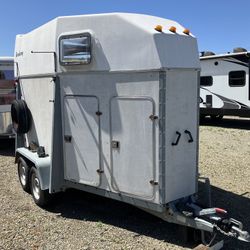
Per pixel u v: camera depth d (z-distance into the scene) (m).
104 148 5.09
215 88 15.42
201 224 4.38
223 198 6.29
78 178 5.46
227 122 16.84
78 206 5.96
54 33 5.54
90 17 5.04
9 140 11.64
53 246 4.67
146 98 4.61
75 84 5.32
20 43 6.95
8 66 10.41
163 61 4.47
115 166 5.01
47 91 5.92
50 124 5.88
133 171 4.84
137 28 4.62
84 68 5.16
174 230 5.06
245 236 4.05
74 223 5.34
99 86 5.04
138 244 4.70
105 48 4.92
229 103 15.01
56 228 5.18
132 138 4.80
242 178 7.52
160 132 4.56
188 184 4.95
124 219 5.45
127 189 4.93
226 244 4.62
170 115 4.62
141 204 4.85
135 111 4.73
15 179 7.56
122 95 4.82
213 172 7.98
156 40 4.48
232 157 9.50
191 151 4.94
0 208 5.94
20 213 5.73
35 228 5.19
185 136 4.82
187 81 4.80
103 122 5.06
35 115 6.46
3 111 10.39
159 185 4.64
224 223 4.20
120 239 4.83
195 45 4.90
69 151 5.54
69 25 5.29
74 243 4.74
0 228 5.19
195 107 4.95
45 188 5.66
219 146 11.00
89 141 5.25
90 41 5.02
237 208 5.83
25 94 6.83
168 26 4.88
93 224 5.30
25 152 6.40
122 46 4.76
